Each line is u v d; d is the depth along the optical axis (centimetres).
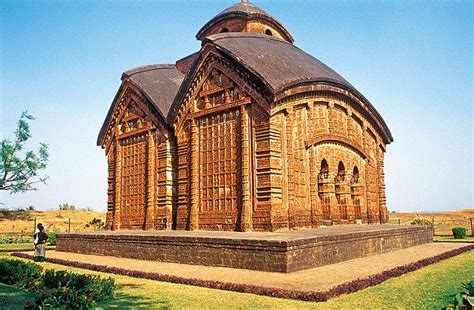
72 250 2070
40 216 6109
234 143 1794
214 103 1912
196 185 1906
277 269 1164
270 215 1611
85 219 6222
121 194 2417
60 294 755
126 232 2016
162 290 978
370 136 2523
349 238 1452
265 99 1689
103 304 834
